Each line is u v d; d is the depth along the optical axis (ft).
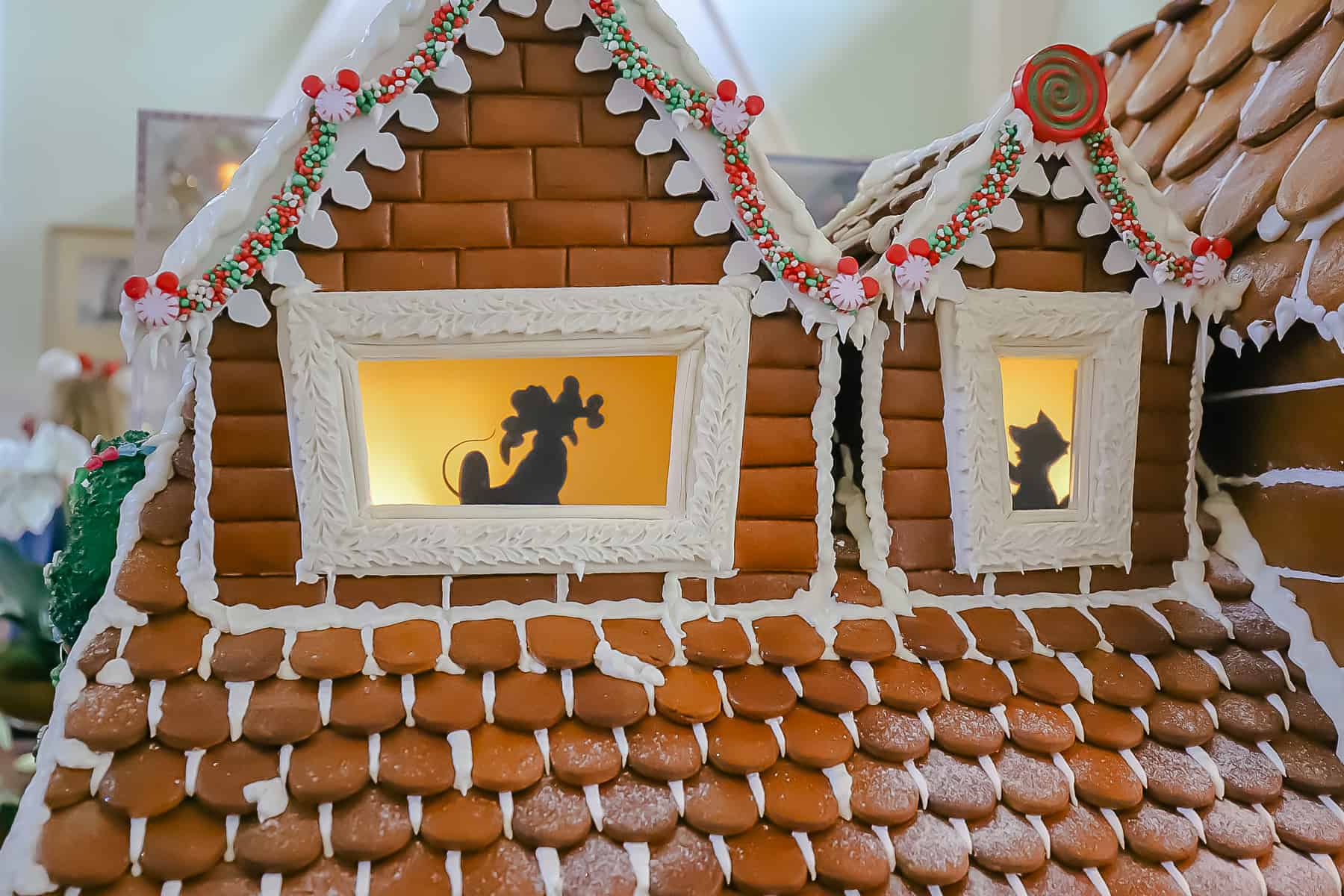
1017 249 3.51
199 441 3.00
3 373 9.05
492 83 3.08
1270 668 3.51
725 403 3.19
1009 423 3.59
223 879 2.52
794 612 3.29
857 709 3.08
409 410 3.16
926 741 3.05
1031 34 8.74
